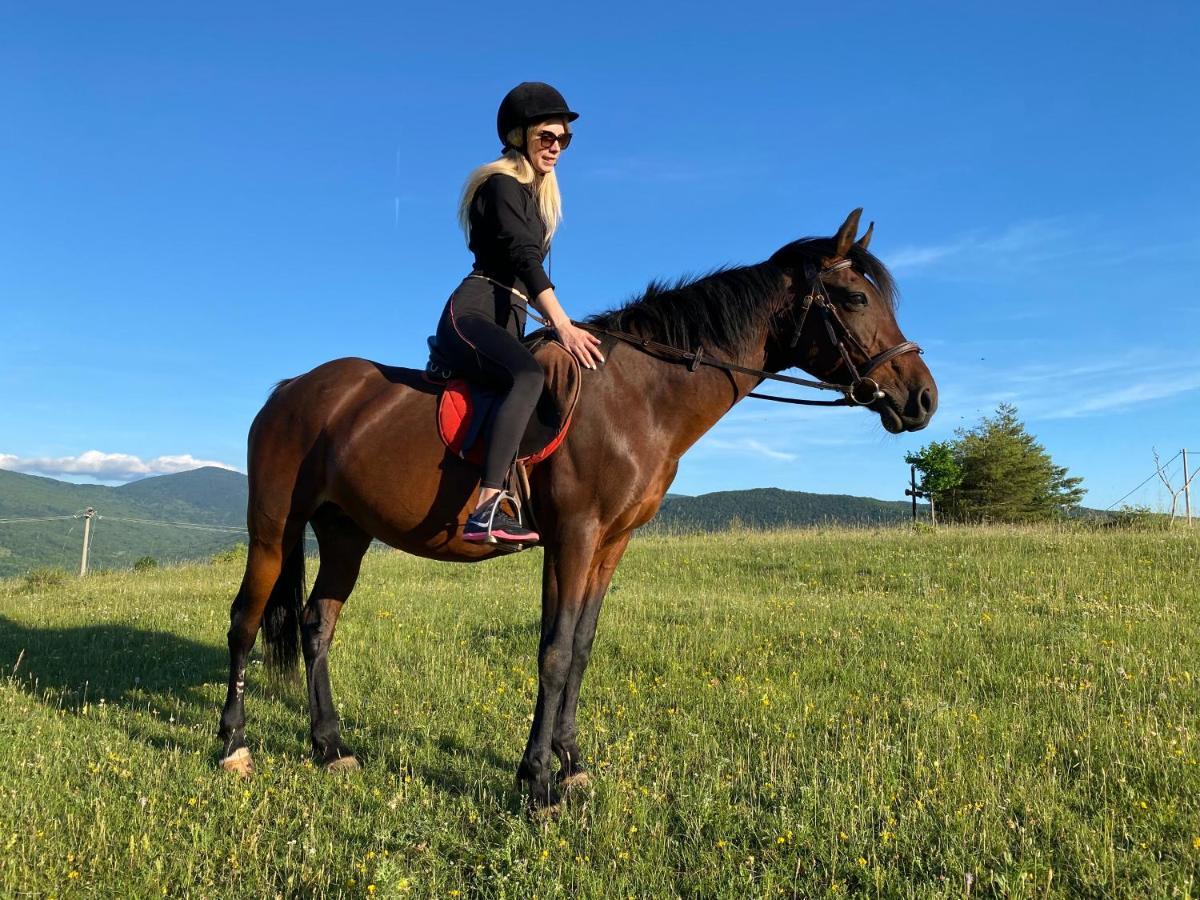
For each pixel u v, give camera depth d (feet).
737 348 13.46
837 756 14.20
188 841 11.45
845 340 13.56
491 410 12.81
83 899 9.87
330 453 14.21
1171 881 9.75
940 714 16.25
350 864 10.78
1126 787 12.38
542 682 12.50
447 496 13.24
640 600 31.17
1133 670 19.19
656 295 14.11
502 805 12.69
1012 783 12.80
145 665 22.81
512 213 12.84
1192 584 30.71
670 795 13.19
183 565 60.49
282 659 15.85
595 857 11.06
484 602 31.91
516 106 13.28
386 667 21.75
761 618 26.84
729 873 10.38
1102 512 62.44
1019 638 22.77
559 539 12.61
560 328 12.53
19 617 31.27
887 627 24.70
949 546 44.29
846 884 10.19
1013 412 145.07
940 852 10.72
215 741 15.99
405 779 13.75
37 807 12.28
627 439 12.69
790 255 14.11
